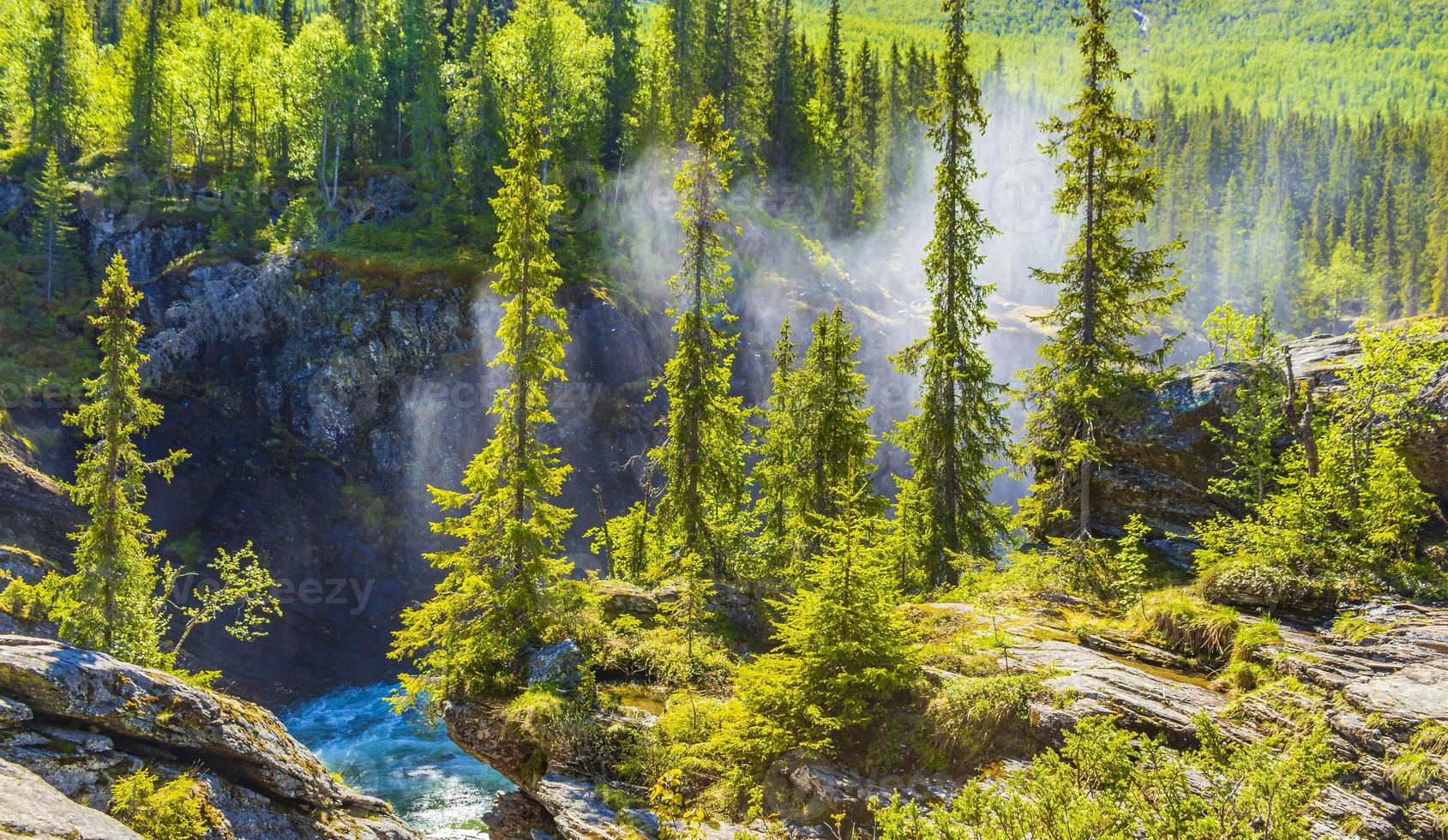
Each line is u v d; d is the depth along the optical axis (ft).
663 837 45.11
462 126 213.25
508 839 56.75
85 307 165.07
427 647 151.64
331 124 213.87
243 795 46.98
